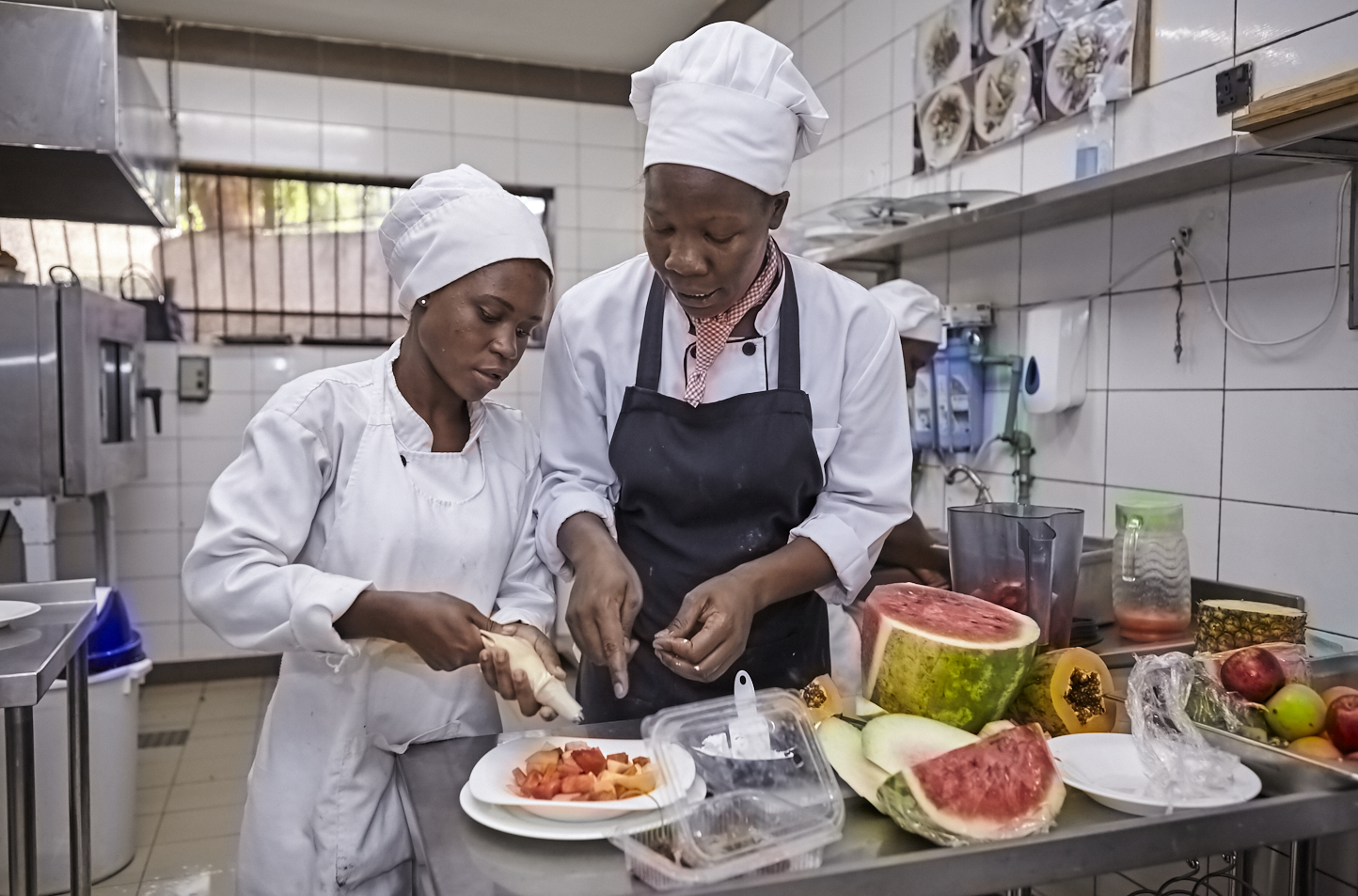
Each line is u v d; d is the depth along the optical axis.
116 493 3.85
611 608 1.06
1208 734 1.05
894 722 0.99
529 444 1.32
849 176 3.05
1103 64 2.02
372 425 1.15
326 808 1.13
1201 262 1.83
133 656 2.47
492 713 1.24
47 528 2.59
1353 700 1.04
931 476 2.70
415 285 1.10
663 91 1.09
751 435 1.24
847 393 1.29
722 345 1.26
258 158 3.96
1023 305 2.33
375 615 1.04
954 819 0.83
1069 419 2.18
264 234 4.04
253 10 3.75
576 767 0.92
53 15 2.45
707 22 3.87
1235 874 1.64
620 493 1.32
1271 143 1.37
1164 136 1.90
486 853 0.81
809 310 1.28
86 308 2.61
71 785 1.82
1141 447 1.98
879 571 1.89
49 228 3.76
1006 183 2.35
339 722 1.13
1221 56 1.77
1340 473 1.57
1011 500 2.35
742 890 0.74
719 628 1.03
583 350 1.31
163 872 2.42
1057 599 1.36
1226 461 1.79
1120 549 1.68
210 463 3.97
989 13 2.37
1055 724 1.11
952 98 2.52
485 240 1.07
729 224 1.05
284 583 1.05
